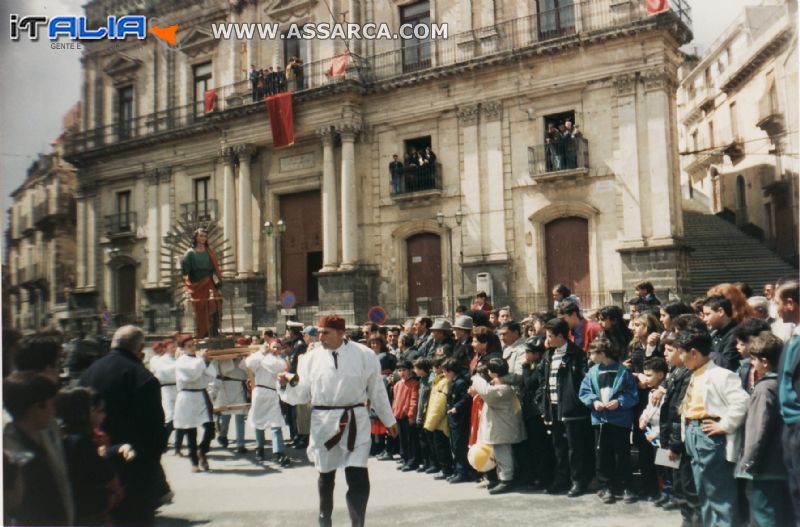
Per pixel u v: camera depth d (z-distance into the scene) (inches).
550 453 318.3
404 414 378.6
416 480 344.5
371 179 963.3
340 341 261.9
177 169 1141.1
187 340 385.4
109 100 1219.2
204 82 1130.7
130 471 220.2
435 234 921.5
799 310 231.3
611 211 793.6
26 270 729.6
